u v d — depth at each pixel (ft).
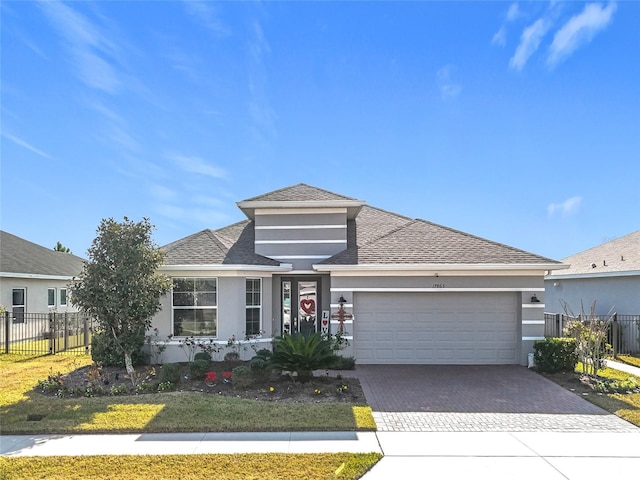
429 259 48.55
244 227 61.05
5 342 60.08
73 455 23.22
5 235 86.22
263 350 44.96
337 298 48.60
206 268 46.50
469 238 53.31
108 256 38.91
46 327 74.54
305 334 47.83
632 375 43.19
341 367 45.42
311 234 53.21
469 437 26.30
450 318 48.80
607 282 66.13
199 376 39.78
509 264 47.14
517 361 48.14
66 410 30.27
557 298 79.61
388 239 53.62
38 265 78.18
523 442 25.53
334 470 21.43
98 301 38.47
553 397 35.42
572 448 24.64
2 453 23.58
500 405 33.14
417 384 39.42
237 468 21.65
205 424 27.48
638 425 28.63
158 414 29.32
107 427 26.99
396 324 48.98
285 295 53.52
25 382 39.09
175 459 22.63
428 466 22.15
